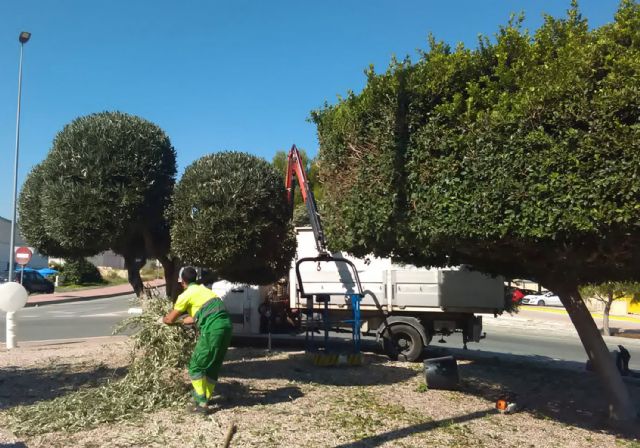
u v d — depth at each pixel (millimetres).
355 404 6758
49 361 9383
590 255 5301
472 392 7887
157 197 7652
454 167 5133
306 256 12086
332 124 6562
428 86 5473
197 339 6957
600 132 4395
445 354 12375
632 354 14938
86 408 6105
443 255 7152
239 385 7465
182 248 6930
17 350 10742
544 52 5328
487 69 5523
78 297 30469
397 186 5520
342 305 11609
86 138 7152
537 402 7496
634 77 4367
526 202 4656
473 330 11289
